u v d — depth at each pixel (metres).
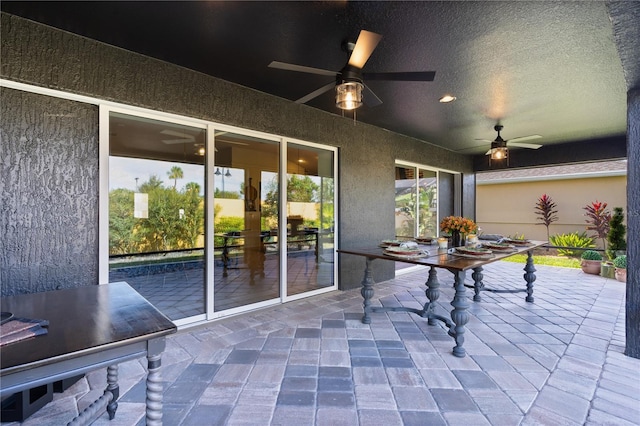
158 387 1.25
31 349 1.04
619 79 3.07
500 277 5.51
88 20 2.15
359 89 2.22
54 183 2.29
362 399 1.91
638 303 2.42
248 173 3.83
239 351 2.55
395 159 5.27
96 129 2.48
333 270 4.42
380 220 4.98
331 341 2.75
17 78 2.11
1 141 2.09
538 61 2.71
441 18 2.11
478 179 10.48
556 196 9.18
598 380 2.12
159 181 3.44
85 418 1.50
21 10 2.02
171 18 2.12
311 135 4.00
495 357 2.46
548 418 1.73
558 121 4.51
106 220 2.53
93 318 1.34
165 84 2.78
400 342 2.74
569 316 3.42
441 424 1.69
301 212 4.04
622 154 5.54
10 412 1.68
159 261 3.44
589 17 2.08
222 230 3.71
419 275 5.66
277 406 1.84
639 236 2.45
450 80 3.10
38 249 2.22
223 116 3.17
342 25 2.21
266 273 3.86
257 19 2.13
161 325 1.27
